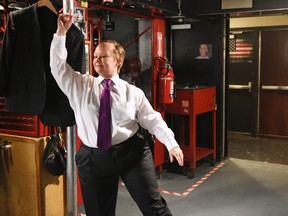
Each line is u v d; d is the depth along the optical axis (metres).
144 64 4.57
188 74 5.54
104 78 2.05
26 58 2.05
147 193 2.06
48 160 2.79
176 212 3.56
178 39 5.55
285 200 3.85
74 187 2.21
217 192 4.11
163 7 4.05
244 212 3.55
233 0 4.84
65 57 1.88
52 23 2.03
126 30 4.79
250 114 6.95
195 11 5.07
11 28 2.05
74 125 2.16
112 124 1.99
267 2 4.66
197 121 5.50
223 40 5.20
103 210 2.12
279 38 6.55
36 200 2.88
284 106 6.63
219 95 5.29
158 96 4.38
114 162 2.00
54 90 2.12
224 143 5.49
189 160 4.65
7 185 3.03
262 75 6.77
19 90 2.10
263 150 6.00
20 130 2.95
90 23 4.15
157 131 2.07
